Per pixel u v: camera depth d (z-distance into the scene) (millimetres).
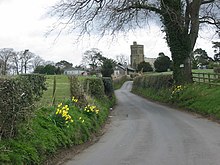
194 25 32375
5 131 8727
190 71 33219
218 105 22016
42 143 9891
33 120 11062
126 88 87500
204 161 9516
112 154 11297
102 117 20734
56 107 14008
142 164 9555
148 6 30891
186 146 11938
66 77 27109
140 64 116938
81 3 28984
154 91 46281
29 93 10328
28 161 8578
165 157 10305
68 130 12664
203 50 87938
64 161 10469
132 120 21969
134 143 13266
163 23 32312
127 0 28844
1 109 8375
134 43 145250
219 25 34688
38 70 70750
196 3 31672
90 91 25500
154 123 19594
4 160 7777
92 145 13438
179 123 18875
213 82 29750
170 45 33281
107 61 95562
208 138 13422
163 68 93812
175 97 31797
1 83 8383
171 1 31047
